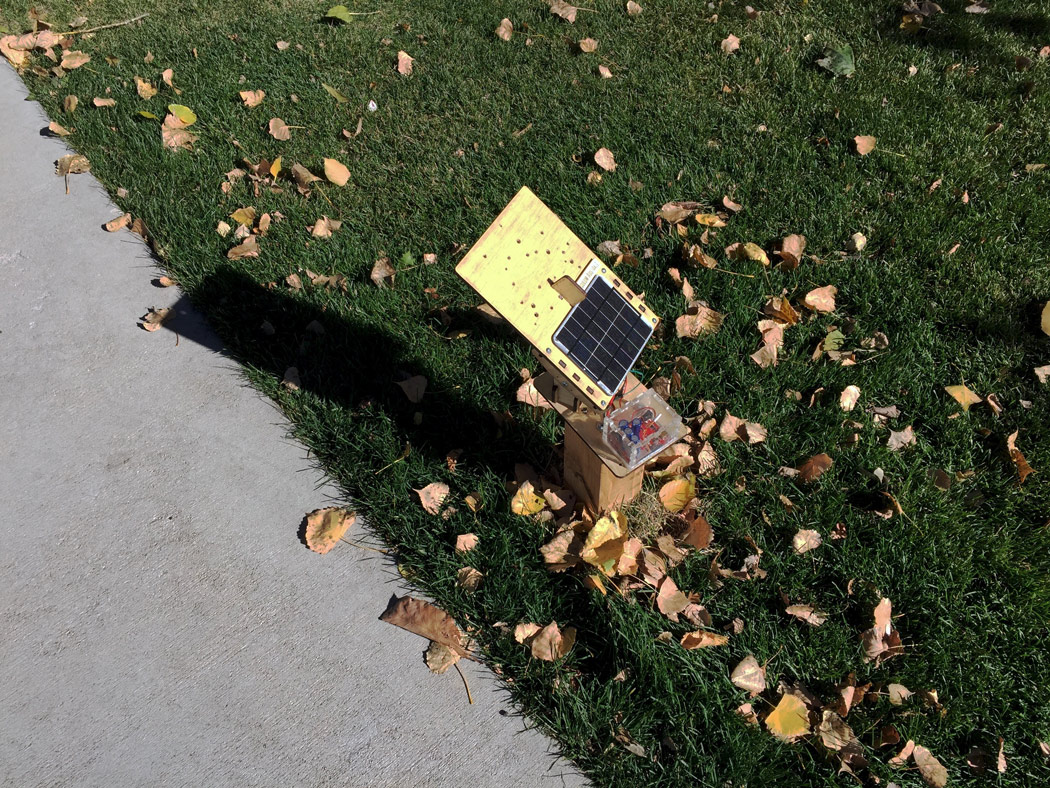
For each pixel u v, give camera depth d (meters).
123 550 2.62
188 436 2.94
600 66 4.57
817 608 2.42
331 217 3.72
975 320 3.25
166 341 3.24
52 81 4.49
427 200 3.78
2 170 3.97
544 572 2.52
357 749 2.21
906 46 4.73
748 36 4.82
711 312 3.20
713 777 2.09
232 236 3.63
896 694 2.23
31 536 2.65
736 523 2.62
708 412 2.92
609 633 2.37
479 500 2.69
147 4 5.15
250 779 2.15
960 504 2.67
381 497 2.72
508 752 2.20
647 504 2.68
